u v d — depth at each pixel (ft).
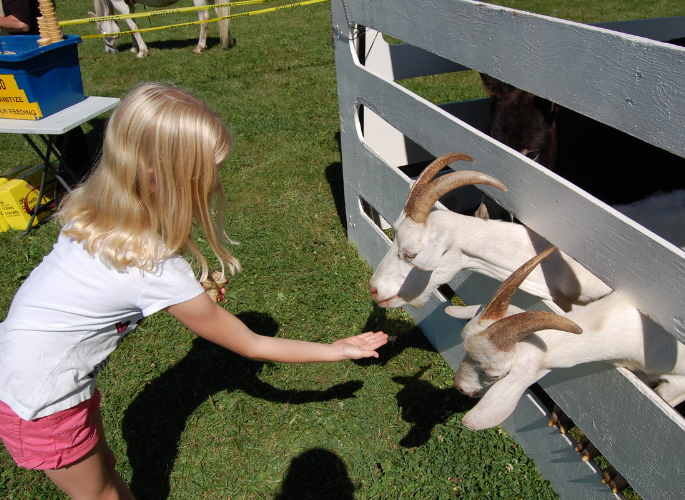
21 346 5.49
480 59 7.80
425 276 8.19
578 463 7.64
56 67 15.37
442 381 10.08
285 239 14.42
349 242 14.16
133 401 9.93
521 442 8.86
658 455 6.01
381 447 8.96
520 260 7.65
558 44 6.34
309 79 27.40
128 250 5.42
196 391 10.04
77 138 17.89
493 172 7.86
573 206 6.48
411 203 7.39
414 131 9.75
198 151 5.29
